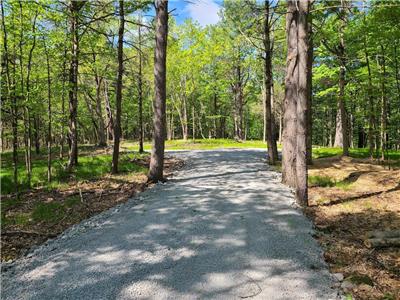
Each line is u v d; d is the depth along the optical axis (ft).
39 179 33.94
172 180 34.30
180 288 12.71
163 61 32.81
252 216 21.06
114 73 57.26
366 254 15.56
